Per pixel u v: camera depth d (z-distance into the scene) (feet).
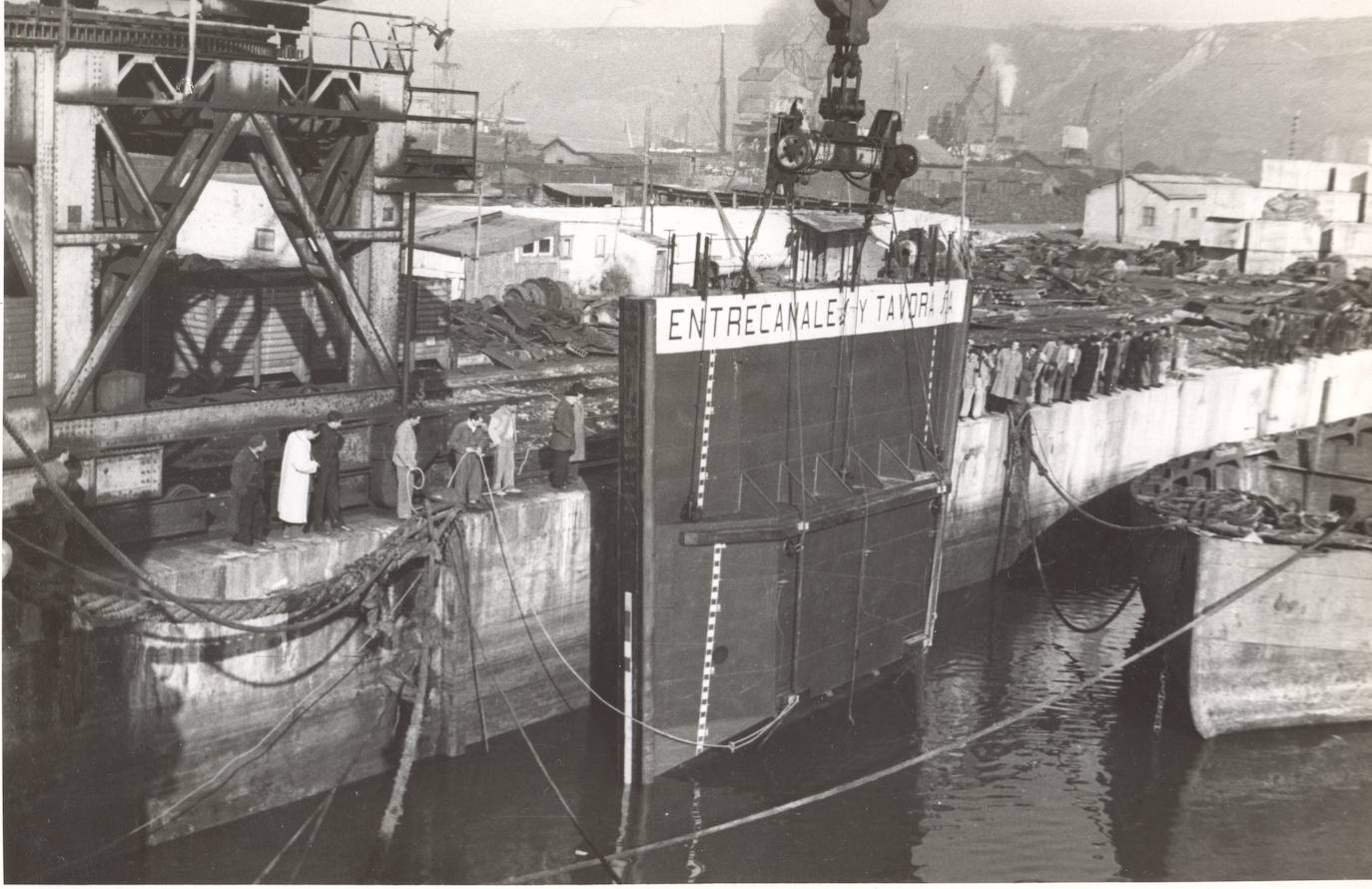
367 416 63.21
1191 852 58.23
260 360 76.59
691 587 60.18
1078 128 342.03
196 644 51.52
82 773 48.62
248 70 55.67
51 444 50.93
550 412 89.97
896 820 59.93
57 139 49.80
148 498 54.44
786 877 54.44
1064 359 105.09
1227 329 154.81
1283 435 92.12
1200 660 68.39
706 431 59.98
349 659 57.82
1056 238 238.89
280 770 55.47
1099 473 111.24
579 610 67.41
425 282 94.73
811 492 66.85
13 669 46.34
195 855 51.21
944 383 79.30
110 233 51.85
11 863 46.68
